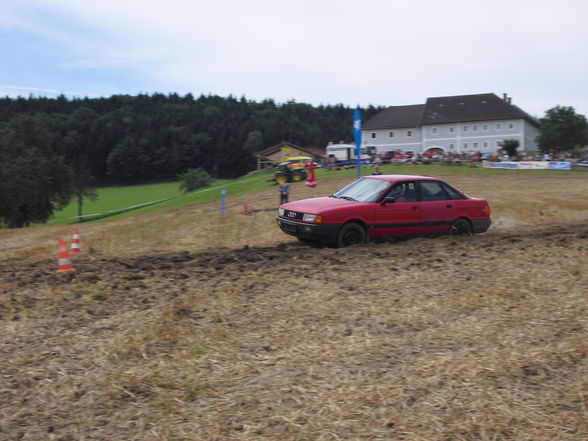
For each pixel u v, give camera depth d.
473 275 7.64
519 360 4.64
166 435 3.55
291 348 5.02
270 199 29.67
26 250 12.73
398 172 43.34
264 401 3.98
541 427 3.62
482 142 86.81
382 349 4.97
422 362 4.64
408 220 10.84
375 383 4.25
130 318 5.87
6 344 5.14
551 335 5.23
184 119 134.00
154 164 112.94
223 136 121.38
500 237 11.29
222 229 15.95
